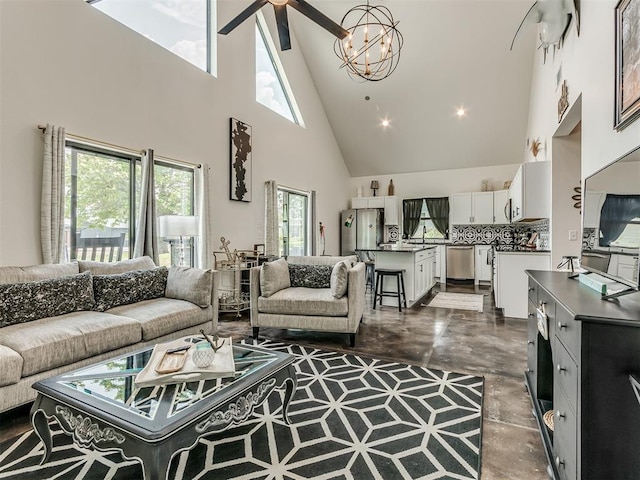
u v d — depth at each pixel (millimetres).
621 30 1938
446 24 5449
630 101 1827
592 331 1157
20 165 2775
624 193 1483
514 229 7453
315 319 3387
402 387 2445
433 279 6711
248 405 1579
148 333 2684
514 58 5656
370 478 1534
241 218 5191
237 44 5152
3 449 1762
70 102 3102
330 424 1977
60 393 1486
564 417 1369
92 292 2795
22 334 2123
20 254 2775
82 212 3344
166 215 3912
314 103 7230
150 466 1176
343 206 8727
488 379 2576
